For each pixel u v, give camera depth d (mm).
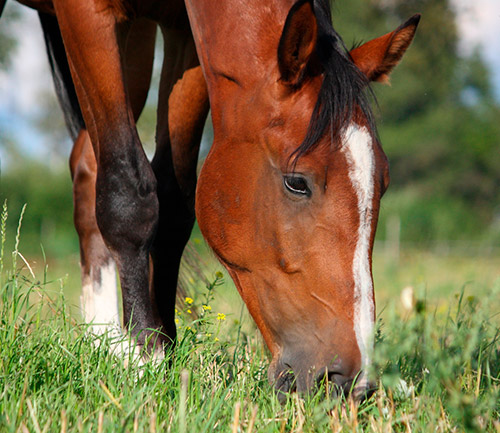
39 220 34594
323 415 3584
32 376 3875
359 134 3850
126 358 4645
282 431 3514
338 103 3859
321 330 3863
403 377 4742
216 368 4688
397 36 4312
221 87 4531
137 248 4930
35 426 3160
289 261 4020
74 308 8133
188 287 6320
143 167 4961
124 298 4934
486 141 52469
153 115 41406
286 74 4043
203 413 3527
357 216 3844
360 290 3822
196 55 5434
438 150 52156
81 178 6023
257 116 4219
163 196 5520
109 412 3514
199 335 5391
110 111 4961
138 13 5164
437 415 3771
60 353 4246
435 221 40719
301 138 4027
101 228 4965
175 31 5500
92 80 4980
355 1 44812
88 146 6082
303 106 4070
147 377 4160
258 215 4191
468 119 54062
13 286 4648
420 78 50500
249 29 4371
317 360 3832
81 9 4871
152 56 6113
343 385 3750
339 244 3869
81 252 5875
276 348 4184
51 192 36406
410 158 52594
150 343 4773
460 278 15125
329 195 3875
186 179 5590
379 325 5066
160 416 3625
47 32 6602
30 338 4449
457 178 52094
